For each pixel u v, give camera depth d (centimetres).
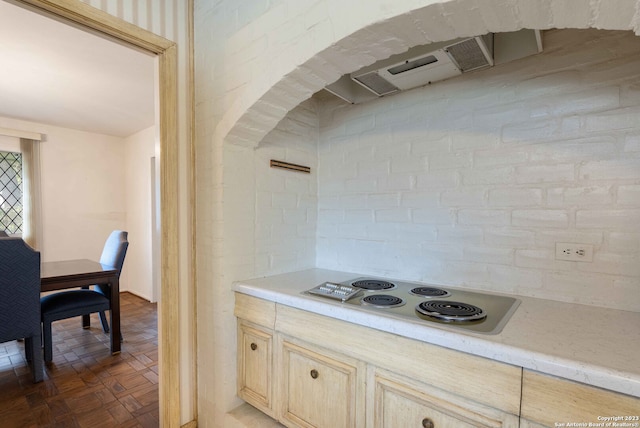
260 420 150
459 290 146
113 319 261
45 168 394
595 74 118
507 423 82
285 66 125
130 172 453
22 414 178
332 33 107
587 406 71
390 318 104
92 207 432
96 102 312
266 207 177
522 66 133
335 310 117
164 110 158
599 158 117
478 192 145
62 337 294
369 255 184
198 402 170
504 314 108
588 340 85
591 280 119
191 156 168
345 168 195
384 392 107
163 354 159
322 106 207
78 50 210
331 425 122
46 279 235
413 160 166
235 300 159
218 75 156
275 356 142
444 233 155
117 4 140
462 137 149
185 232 167
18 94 290
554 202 126
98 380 217
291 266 191
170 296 159
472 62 135
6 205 380
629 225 112
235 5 147
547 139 128
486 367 85
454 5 84
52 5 121
